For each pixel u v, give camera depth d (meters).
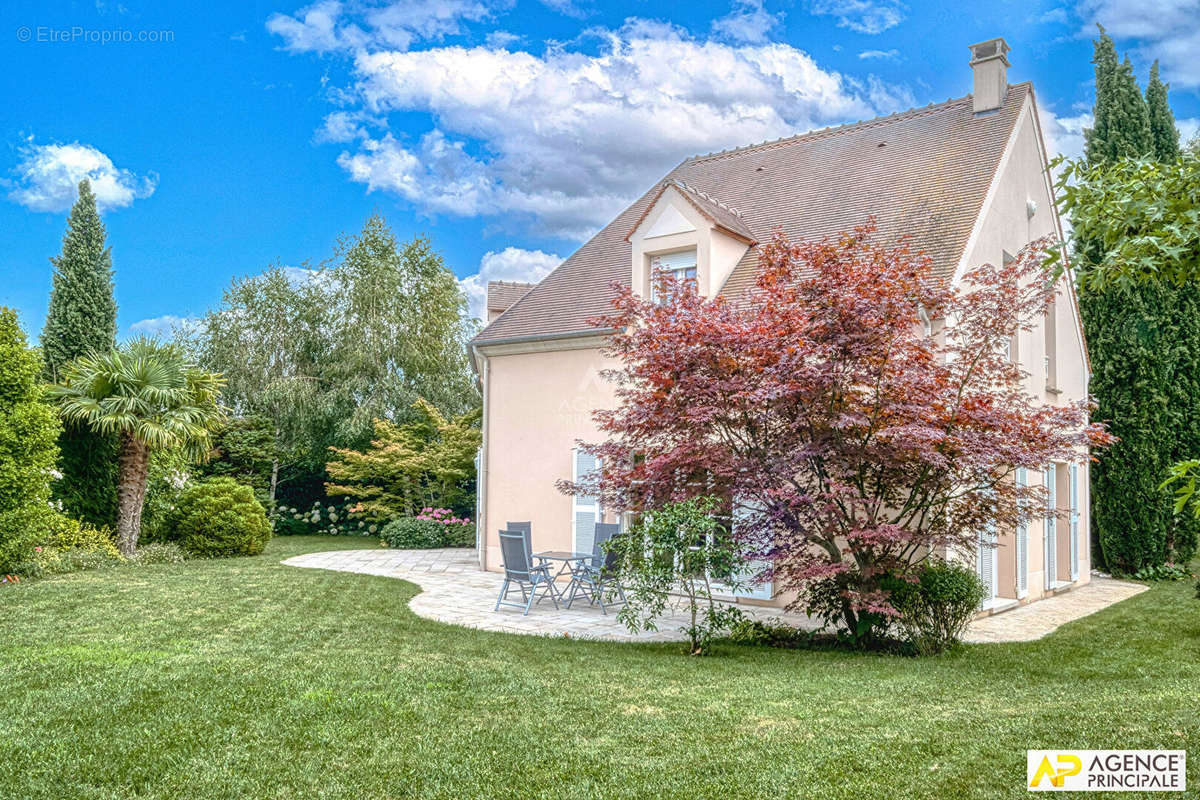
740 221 14.25
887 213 12.57
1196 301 15.84
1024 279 12.03
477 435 20.75
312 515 23.48
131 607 9.23
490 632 8.86
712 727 4.90
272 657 6.83
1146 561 15.82
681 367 8.39
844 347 7.92
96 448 14.45
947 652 8.38
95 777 4.04
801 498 7.86
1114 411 16.06
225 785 3.96
